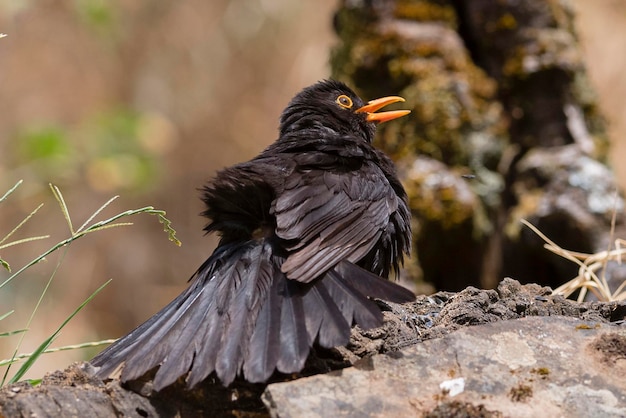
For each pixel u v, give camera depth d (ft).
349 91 28.30
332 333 18.78
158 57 61.46
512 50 39.34
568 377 18.74
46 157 53.47
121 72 61.31
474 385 18.57
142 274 57.52
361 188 22.76
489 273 38.24
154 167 56.08
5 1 55.26
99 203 57.47
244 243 21.58
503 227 38.29
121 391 19.17
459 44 39.58
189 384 18.22
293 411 17.75
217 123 60.64
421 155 38.24
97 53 60.95
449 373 18.88
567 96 38.88
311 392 18.19
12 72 59.93
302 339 18.72
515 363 19.11
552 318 20.39
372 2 39.65
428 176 37.63
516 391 18.38
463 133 38.47
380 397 18.21
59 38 60.64
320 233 21.20
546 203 37.17
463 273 38.01
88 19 58.23
